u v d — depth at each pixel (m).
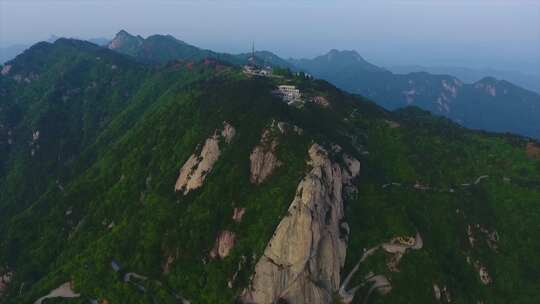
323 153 142.12
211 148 164.12
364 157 180.50
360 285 128.75
